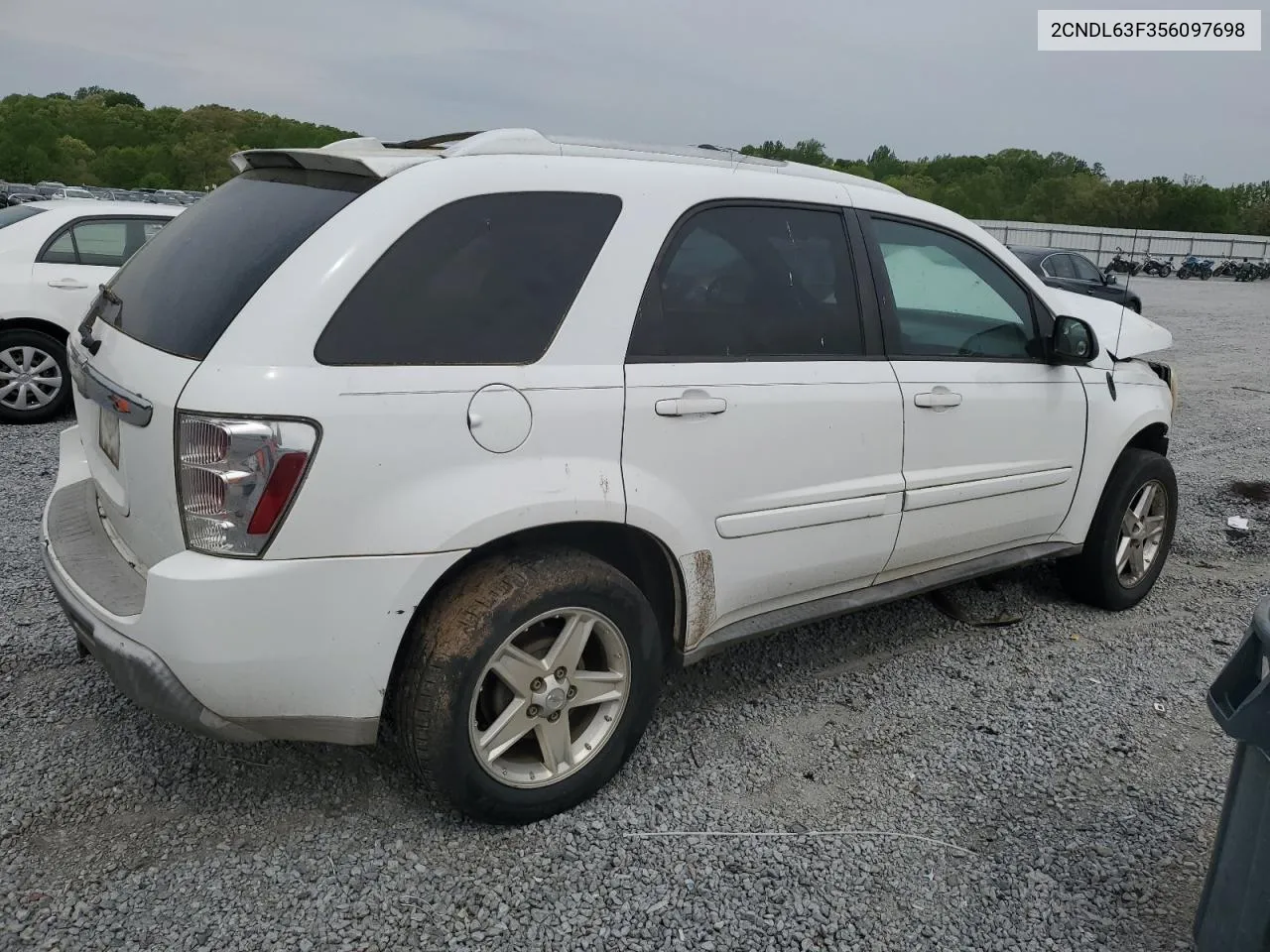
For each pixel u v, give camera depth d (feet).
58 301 24.34
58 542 9.62
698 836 9.36
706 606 10.18
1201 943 7.75
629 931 8.08
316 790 9.71
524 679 8.92
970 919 8.49
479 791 8.82
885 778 10.53
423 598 8.29
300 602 7.82
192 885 8.32
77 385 10.30
